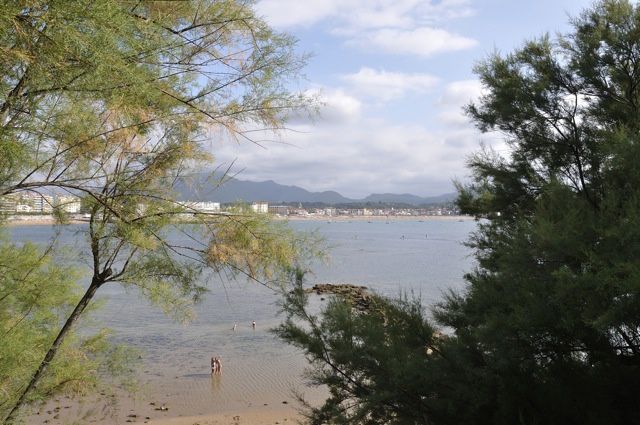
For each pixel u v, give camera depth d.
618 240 4.16
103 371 6.23
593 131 7.33
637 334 4.38
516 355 4.58
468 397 4.78
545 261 4.62
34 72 2.56
